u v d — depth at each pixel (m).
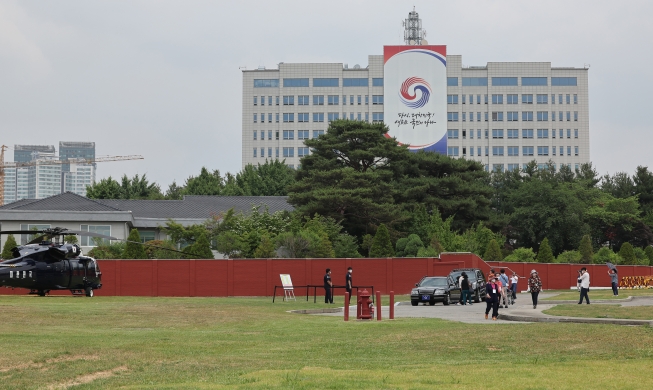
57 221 71.00
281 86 173.88
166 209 80.00
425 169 88.50
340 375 14.58
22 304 32.06
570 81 176.62
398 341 21.72
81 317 27.11
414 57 170.50
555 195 97.56
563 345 20.27
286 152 172.88
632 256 79.62
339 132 82.44
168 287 53.78
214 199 86.12
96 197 111.12
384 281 55.84
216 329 25.02
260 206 77.19
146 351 18.53
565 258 76.81
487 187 89.06
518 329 24.53
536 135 175.38
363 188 71.88
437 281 45.44
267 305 38.38
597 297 48.50
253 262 54.69
